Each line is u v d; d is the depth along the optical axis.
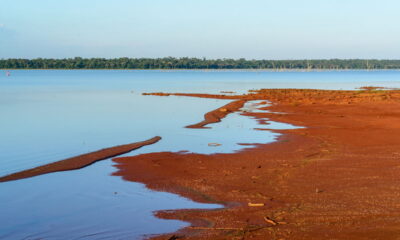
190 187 17.77
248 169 20.62
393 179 18.42
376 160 22.22
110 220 14.20
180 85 113.06
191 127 35.72
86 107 53.53
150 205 15.62
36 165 22.33
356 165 21.14
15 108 51.94
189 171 20.41
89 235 12.98
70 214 14.81
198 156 23.73
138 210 15.11
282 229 12.92
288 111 48.06
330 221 13.49
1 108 51.88
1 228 13.59
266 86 111.06
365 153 24.12
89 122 39.34
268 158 23.17
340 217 13.82
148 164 21.83
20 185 18.33
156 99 66.50
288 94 75.12
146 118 42.38
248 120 40.22
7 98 67.44
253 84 121.56
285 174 19.55
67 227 13.63
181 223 13.78
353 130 32.88
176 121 39.97
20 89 91.81
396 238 11.98
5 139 30.12
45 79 150.00
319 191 16.80
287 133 31.98
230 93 81.44
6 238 12.82
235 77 189.25
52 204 15.88
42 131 33.94
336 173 19.59
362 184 17.72
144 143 27.84
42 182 18.77
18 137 31.03
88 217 14.51
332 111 47.31
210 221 13.89
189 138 30.22
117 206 15.58
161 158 23.16
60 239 12.73
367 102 56.78
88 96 72.56
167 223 13.82
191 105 56.53
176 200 16.16
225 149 25.95
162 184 18.27
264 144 27.53
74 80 142.12
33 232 13.27
